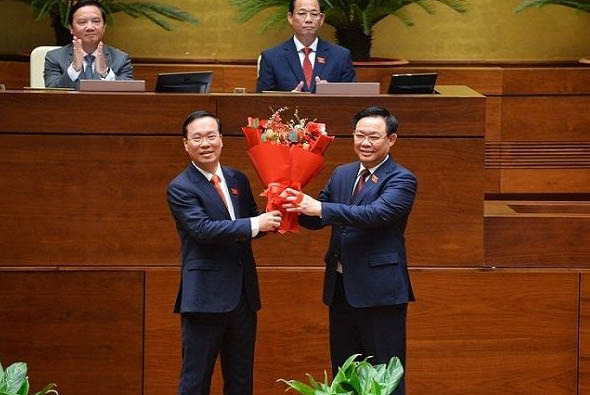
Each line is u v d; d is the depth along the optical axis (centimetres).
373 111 869
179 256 1000
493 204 1100
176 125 985
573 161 1525
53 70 1112
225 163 991
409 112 984
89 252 997
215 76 1511
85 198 991
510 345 1016
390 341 880
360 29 1483
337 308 897
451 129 986
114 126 984
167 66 1503
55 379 1010
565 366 1021
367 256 870
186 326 873
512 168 1525
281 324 1010
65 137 984
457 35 1616
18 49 1590
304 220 894
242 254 878
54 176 988
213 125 859
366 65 1470
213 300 858
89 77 1102
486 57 1616
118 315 1005
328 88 999
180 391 877
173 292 1002
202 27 1606
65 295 1000
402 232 885
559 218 1010
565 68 1511
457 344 1012
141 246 998
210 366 878
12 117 981
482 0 1609
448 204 994
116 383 1012
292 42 1189
